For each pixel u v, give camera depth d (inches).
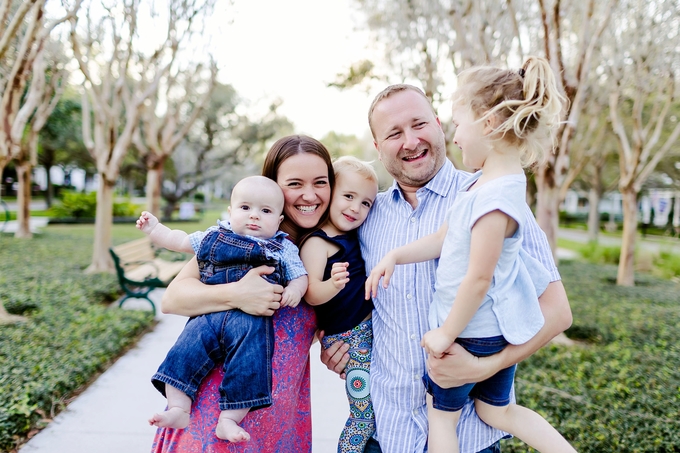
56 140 915.4
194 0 319.9
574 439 131.2
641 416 144.8
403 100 69.8
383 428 67.7
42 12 201.5
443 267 62.0
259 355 63.7
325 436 144.9
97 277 322.7
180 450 64.1
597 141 495.5
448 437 63.5
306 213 72.1
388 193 76.9
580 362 197.2
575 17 272.8
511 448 125.0
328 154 73.7
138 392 169.0
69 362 175.6
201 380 64.4
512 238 58.4
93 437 138.3
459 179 72.1
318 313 72.9
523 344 61.3
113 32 313.1
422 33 290.0
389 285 69.0
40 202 1477.6
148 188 439.2
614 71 307.0
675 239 837.8
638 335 239.0
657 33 283.3
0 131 219.9
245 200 70.0
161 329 244.4
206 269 69.6
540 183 241.8
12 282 289.0
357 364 71.2
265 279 65.7
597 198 812.6
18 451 129.3
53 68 338.3
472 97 61.2
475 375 60.1
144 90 370.0
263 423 65.4
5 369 159.0
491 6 239.5
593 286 374.3
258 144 1109.1
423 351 66.9
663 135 502.6
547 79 58.2
